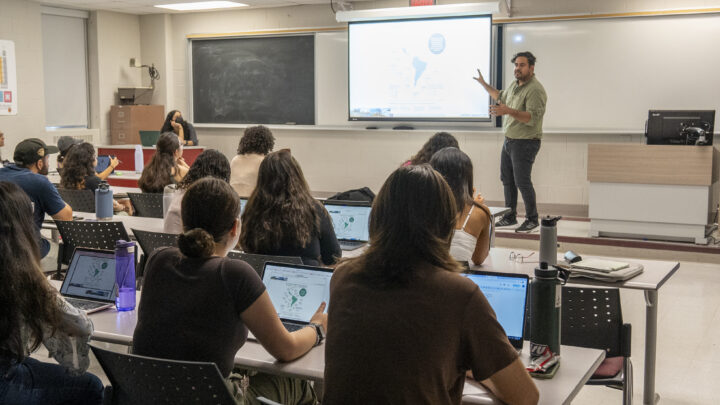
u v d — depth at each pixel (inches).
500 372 56.8
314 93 351.3
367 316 57.6
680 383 140.7
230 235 80.1
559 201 304.2
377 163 341.1
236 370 89.1
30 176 158.7
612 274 115.0
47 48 361.4
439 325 55.8
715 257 239.8
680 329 174.1
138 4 353.1
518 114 255.3
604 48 289.1
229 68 371.2
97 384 83.8
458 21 311.3
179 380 66.0
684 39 275.7
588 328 106.9
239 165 183.8
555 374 74.2
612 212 253.3
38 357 147.6
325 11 343.9
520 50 304.8
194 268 75.4
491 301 80.4
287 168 114.3
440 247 58.3
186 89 384.5
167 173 193.0
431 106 323.3
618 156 249.1
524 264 126.6
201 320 73.7
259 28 360.5
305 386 94.8
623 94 288.0
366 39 331.0
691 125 237.9
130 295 98.1
